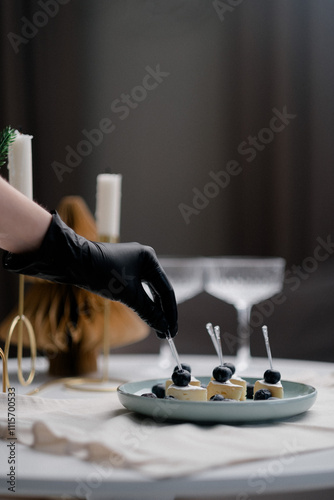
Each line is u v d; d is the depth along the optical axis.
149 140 2.46
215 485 0.55
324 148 2.31
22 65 2.38
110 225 1.15
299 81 2.32
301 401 0.74
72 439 0.62
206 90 2.42
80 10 2.42
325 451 0.64
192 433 0.67
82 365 1.23
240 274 1.34
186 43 2.42
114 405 0.84
